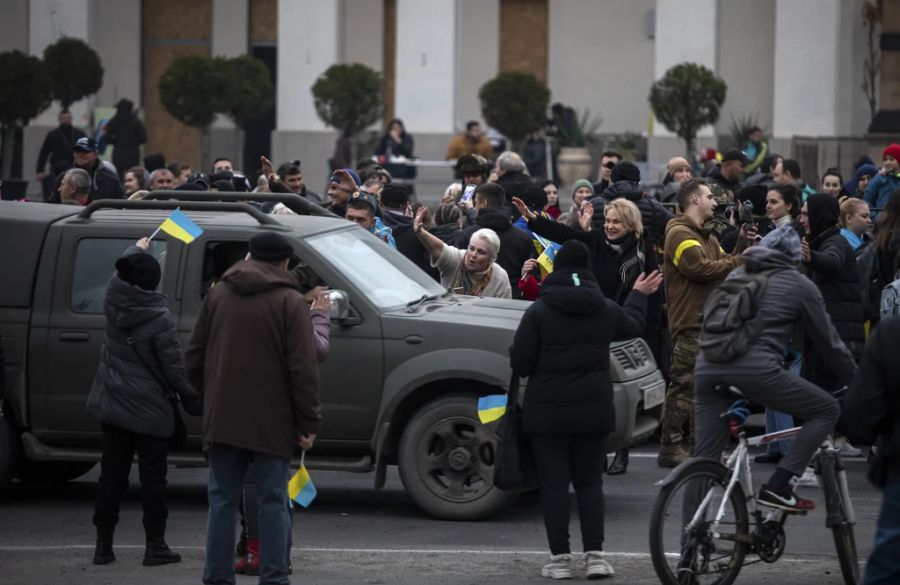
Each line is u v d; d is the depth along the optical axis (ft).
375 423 88.33
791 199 110.52
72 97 268.00
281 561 67.26
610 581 73.56
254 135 314.35
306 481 73.31
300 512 91.97
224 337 67.15
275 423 66.90
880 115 274.98
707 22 268.62
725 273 101.19
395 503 95.25
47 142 219.82
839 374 70.79
